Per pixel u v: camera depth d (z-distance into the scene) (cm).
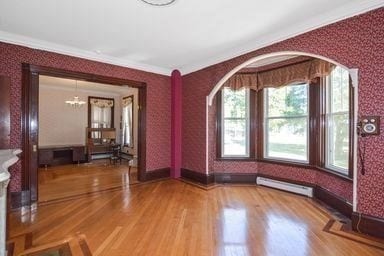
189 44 383
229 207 349
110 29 326
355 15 261
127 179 530
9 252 225
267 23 307
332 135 370
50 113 758
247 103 497
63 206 354
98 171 625
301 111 430
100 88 784
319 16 285
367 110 254
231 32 335
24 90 359
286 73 429
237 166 494
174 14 283
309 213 324
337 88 357
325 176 369
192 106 514
